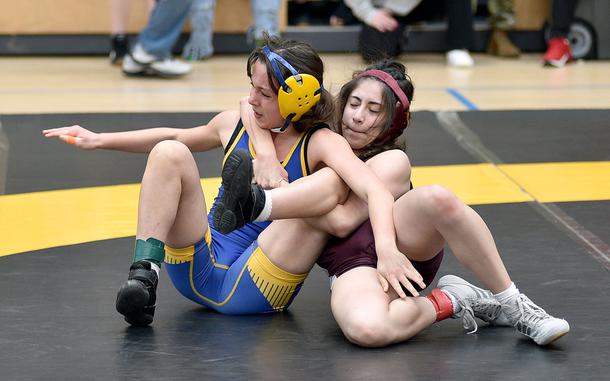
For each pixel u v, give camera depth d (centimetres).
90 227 941
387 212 660
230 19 2028
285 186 666
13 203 1016
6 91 1612
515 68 1909
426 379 602
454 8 1905
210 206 988
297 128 700
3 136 1298
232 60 1986
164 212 673
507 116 1448
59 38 1997
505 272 663
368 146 718
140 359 633
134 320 682
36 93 1598
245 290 704
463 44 1925
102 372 612
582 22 1988
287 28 1998
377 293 655
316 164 696
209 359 634
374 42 1886
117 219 968
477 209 1007
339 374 608
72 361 630
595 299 755
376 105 700
